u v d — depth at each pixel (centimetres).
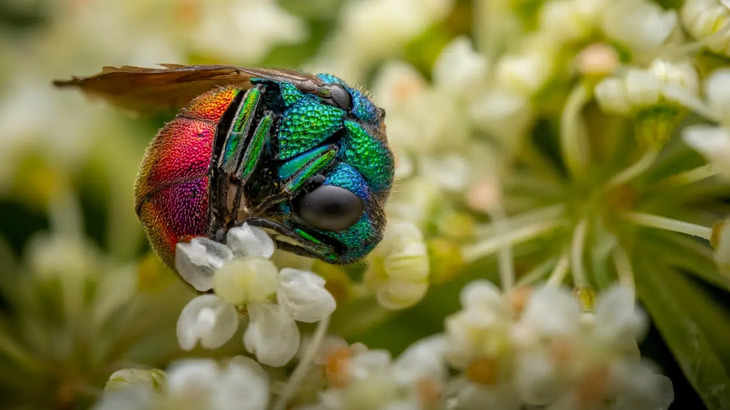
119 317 5
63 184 5
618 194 5
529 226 5
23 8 6
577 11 5
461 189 5
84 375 5
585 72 5
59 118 5
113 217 5
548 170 5
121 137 5
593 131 5
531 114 5
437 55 5
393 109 5
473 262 5
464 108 5
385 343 5
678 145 5
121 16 5
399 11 5
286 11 5
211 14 5
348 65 5
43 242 5
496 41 5
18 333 5
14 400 5
